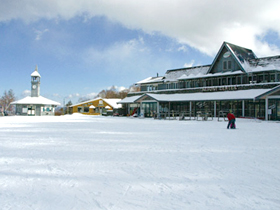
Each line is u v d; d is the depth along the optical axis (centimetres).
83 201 408
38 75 5866
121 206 389
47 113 5881
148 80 4991
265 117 2825
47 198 420
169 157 736
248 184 493
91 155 766
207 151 834
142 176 542
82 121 2947
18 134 1384
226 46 3609
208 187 474
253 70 3247
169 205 394
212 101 3444
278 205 396
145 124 2320
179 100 3634
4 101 7194
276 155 766
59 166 627
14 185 484
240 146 939
